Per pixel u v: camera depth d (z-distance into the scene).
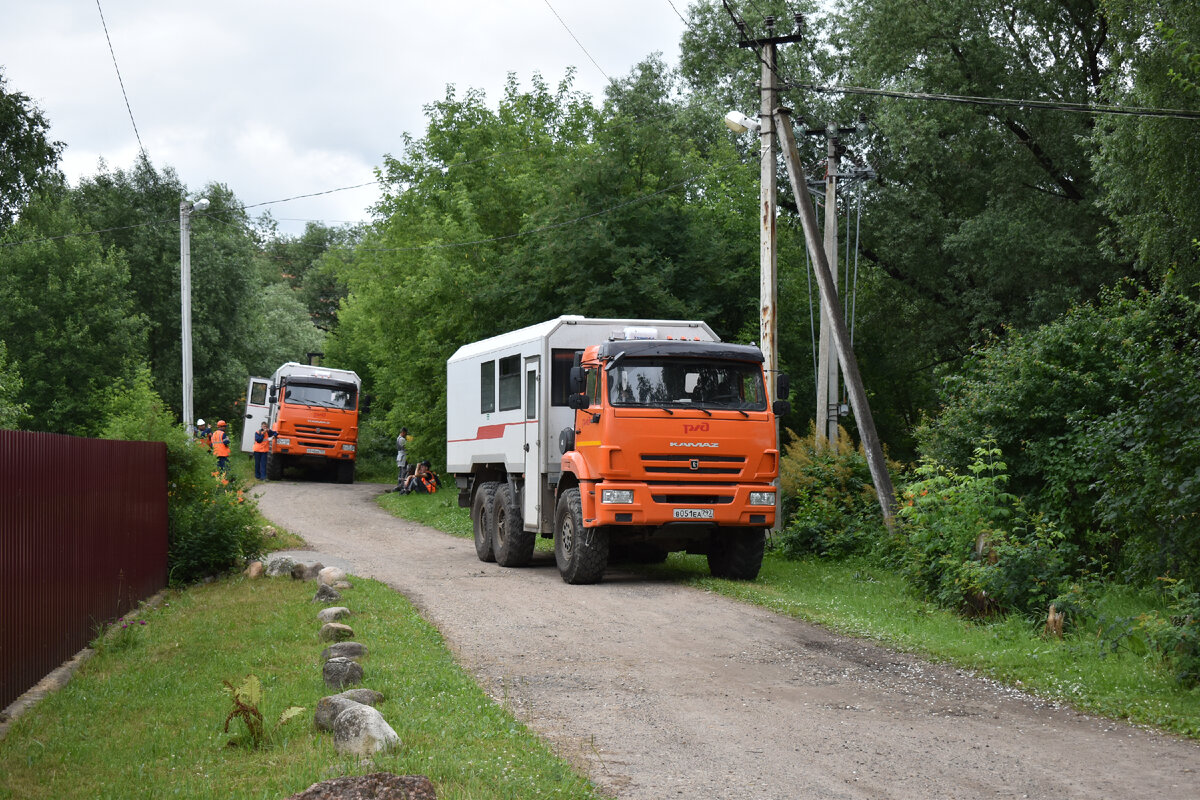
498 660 9.77
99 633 10.54
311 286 90.62
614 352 14.56
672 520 14.38
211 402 53.50
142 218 51.97
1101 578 13.02
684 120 38.72
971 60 29.94
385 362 39.56
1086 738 7.26
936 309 34.91
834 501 19.48
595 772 6.37
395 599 12.93
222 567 15.74
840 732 7.38
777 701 8.30
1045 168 30.89
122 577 12.07
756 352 15.10
